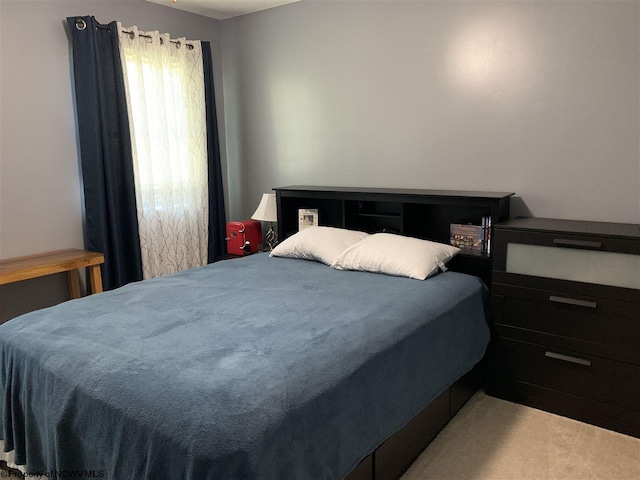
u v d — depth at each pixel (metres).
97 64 3.27
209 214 4.15
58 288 3.35
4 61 2.96
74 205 3.38
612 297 2.23
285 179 4.07
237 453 1.22
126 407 1.40
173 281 2.63
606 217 2.65
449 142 3.14
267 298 2.28
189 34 4.00
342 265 2.82
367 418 1.65
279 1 3.72
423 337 2.00
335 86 3.62
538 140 2.80
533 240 2.42
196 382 1.45
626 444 2.19
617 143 2.56
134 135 3.54
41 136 3.17
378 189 3.35
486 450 2.17
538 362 2.50
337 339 1.76
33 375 1.74
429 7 3.08
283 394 1.40
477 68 2.95
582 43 2.58
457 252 2.82
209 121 4.09
